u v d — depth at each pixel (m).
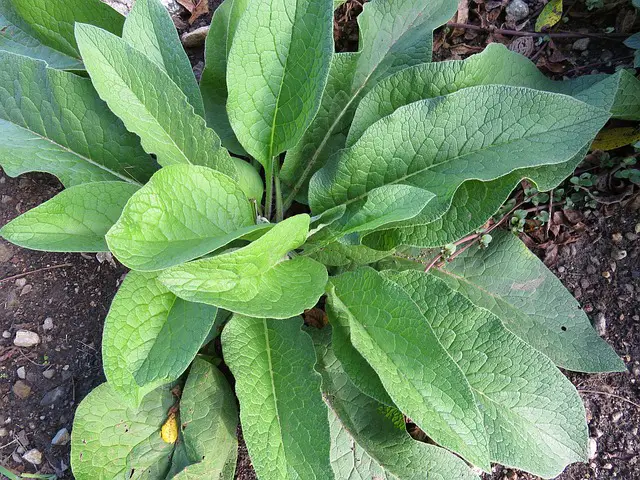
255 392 0.39
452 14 0.48
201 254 0.30
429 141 0.42
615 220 0.51
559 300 0.47
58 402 0.50
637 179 0.50
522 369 0.40
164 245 0.32
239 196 0.38
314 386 0.39
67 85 0.44
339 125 0.50
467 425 0.33
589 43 0.55
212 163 0.41
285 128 0.44
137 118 0.40
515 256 0.49
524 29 0.56
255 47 0.41
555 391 0.40
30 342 0.50
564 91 0.45
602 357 0.45
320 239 0.43
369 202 0.38
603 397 0.50
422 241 0.42
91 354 0.51
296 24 0.40
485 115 0.40
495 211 0.40
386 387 0.34
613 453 0.49
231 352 0.41
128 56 0.38
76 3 0.48
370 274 0.40
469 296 0.48
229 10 0.49
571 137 0.38
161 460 0.45
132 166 0.47
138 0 0.43
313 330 0.49
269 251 0.35
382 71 0.49
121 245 0.30
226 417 0.46
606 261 0.51
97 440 0.44
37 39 0.52
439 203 0.39
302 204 0.54
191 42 0.59
